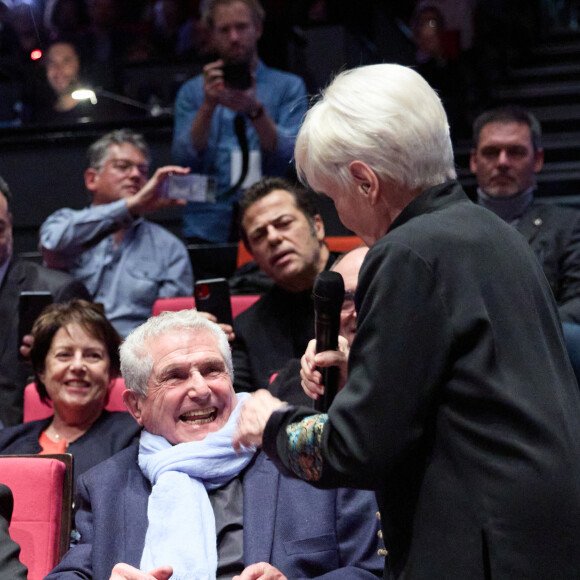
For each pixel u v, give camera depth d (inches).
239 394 109.3
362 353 61.1
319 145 67.7
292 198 150.6
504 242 64.7
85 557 94.0
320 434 62.5
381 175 66.4
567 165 292.5
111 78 272.7
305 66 274.4
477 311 60.7
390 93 66.2
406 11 382.6
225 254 216.5
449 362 61.0
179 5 288.0
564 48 362.9
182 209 248.4
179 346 101.6
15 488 99.8
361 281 63.8
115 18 276.1
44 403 136.9
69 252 195.8
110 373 136.1
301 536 93.7
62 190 257.9
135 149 204.4
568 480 58.1
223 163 215.2
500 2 352.2
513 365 60.1
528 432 58.7
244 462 100.4
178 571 89.1
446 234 63.0
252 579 80.7
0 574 74.0
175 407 100.8
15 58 267.6
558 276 166.7
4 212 169.3
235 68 198.2
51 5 267.3
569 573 57.2
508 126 173.6
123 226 193.8
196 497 95.9
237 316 151.7
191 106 216.4
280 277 148.1
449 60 320.8
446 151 67.7
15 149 258.7
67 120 264.4
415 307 60.5
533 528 57.7
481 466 59.3
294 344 146.9
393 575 63.1
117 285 199.8
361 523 94.7
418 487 61.8
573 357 107.3
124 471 101.7
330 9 286.0
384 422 59.3
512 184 173.8
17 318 164.1
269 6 256.4
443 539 59.9
